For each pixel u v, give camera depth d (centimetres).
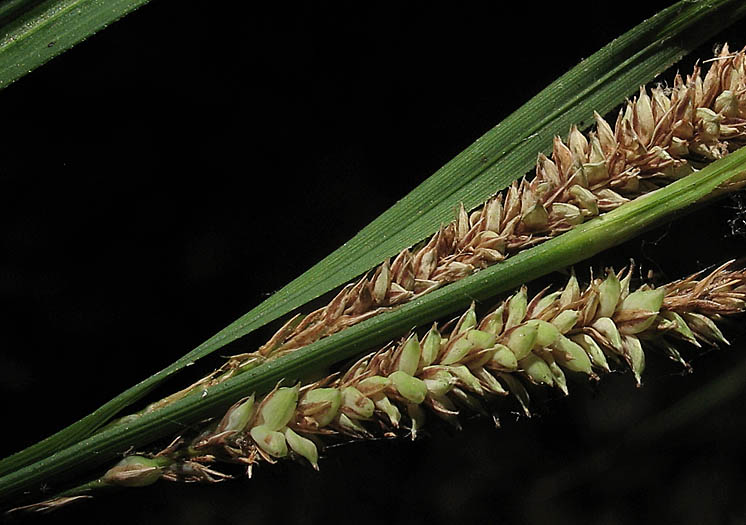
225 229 25
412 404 20
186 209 25
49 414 25
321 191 26
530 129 21
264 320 20
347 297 20
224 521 26
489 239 20
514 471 30
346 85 25
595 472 29
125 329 25
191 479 20
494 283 20
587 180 20
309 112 25
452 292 20
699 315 20
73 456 20
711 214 26
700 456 31
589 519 30
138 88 25
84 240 25
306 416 20
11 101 24
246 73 25
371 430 21
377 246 21
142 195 25
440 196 21
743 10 21
